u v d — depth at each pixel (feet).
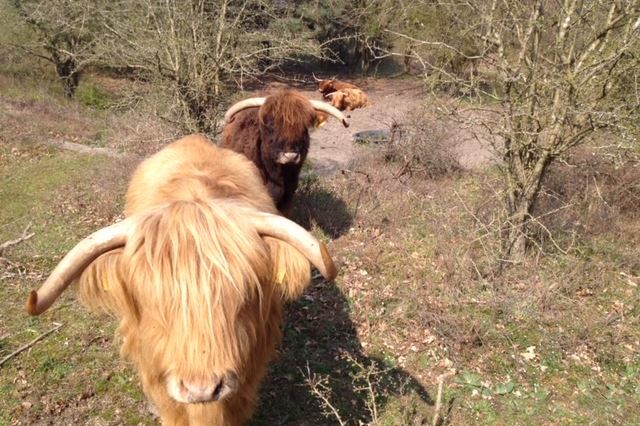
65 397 13.65
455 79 19.44
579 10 16.84
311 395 14.21
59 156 36.35
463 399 14.38
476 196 26.08
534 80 17.04
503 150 19.70
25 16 53.42
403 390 14.53
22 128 41.27
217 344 7.49
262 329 9.01
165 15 28.32
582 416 14.01
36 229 23.84
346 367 15.34
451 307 17.49
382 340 16.51
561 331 16.76
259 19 37.27
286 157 20.72
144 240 7.77
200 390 7.51
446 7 21.83
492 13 17.71
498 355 15.93
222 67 28.89
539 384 15.05
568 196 24.73
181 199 8.95
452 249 20.17
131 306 8.23
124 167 30.25
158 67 27.81
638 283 20.27
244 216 8.45
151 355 8.30
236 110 22.85
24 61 62.34
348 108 61.41
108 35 30.60
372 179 27.89
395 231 23.47
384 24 41.70
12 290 18.15
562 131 17.85
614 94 18.52
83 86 60.03
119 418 13.17
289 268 8.51
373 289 18.99
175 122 28.76
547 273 19.49
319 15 66.54
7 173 32.42
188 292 7.33
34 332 15.99
